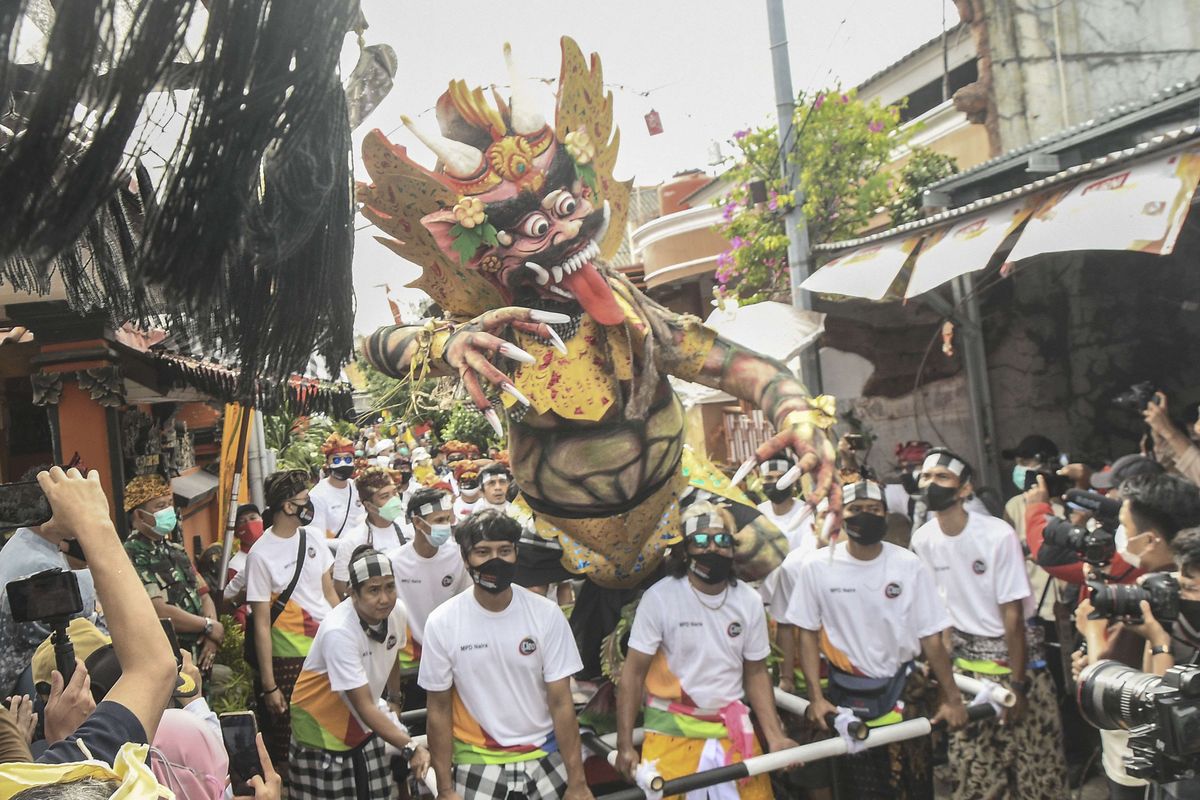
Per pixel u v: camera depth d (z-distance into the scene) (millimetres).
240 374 2258
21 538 3359
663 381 4473
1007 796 4520
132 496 5355
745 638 4117
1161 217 4590
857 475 6008
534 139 4109
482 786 3805
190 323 1997
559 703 3861
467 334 3809
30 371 6480
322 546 5961
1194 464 5020
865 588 4293
